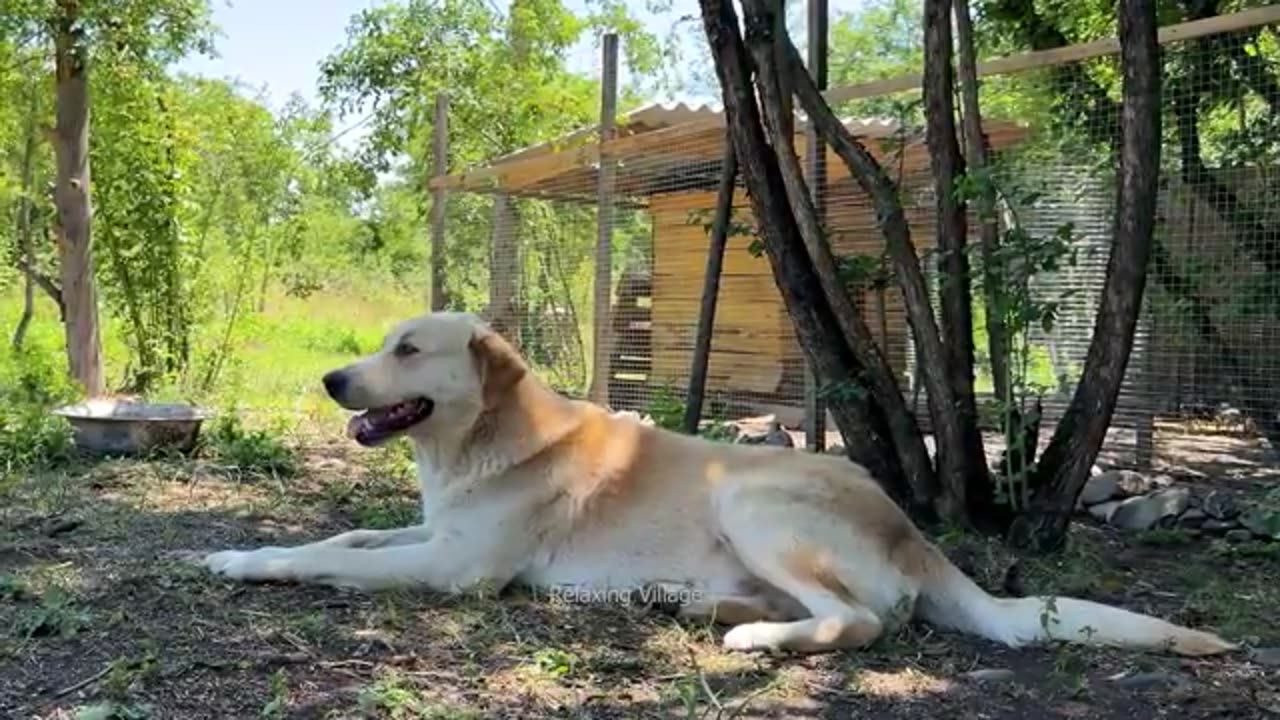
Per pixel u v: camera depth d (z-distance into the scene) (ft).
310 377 43.16
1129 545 18.07
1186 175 20.95
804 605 12.27
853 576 12.32
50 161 44.24
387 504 19.33
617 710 9.95
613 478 13.52
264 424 29.35
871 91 21.50
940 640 12.34
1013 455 17.20
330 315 76.54
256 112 42.52
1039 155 21.63
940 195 17.65
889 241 17.53
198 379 37.63
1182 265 21.18
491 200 40.16
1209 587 15.05
